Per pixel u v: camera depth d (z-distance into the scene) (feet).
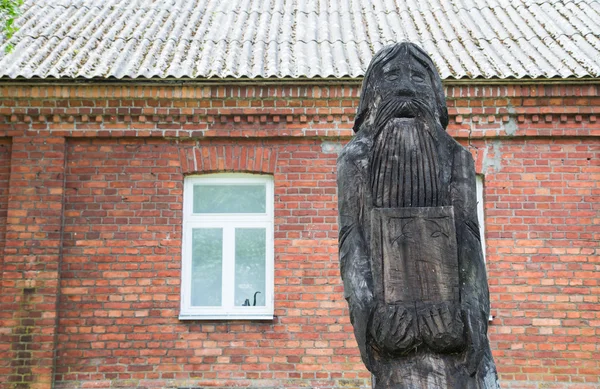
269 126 34.63
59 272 33.55
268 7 42.78
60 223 33.86
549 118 34.47
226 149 34.68
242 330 33.12
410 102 13.50
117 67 34.47
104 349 33.01
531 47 37.22
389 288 12.57
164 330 33.14
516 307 33.40
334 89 34.35
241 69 34.32
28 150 34.35
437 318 12.35
